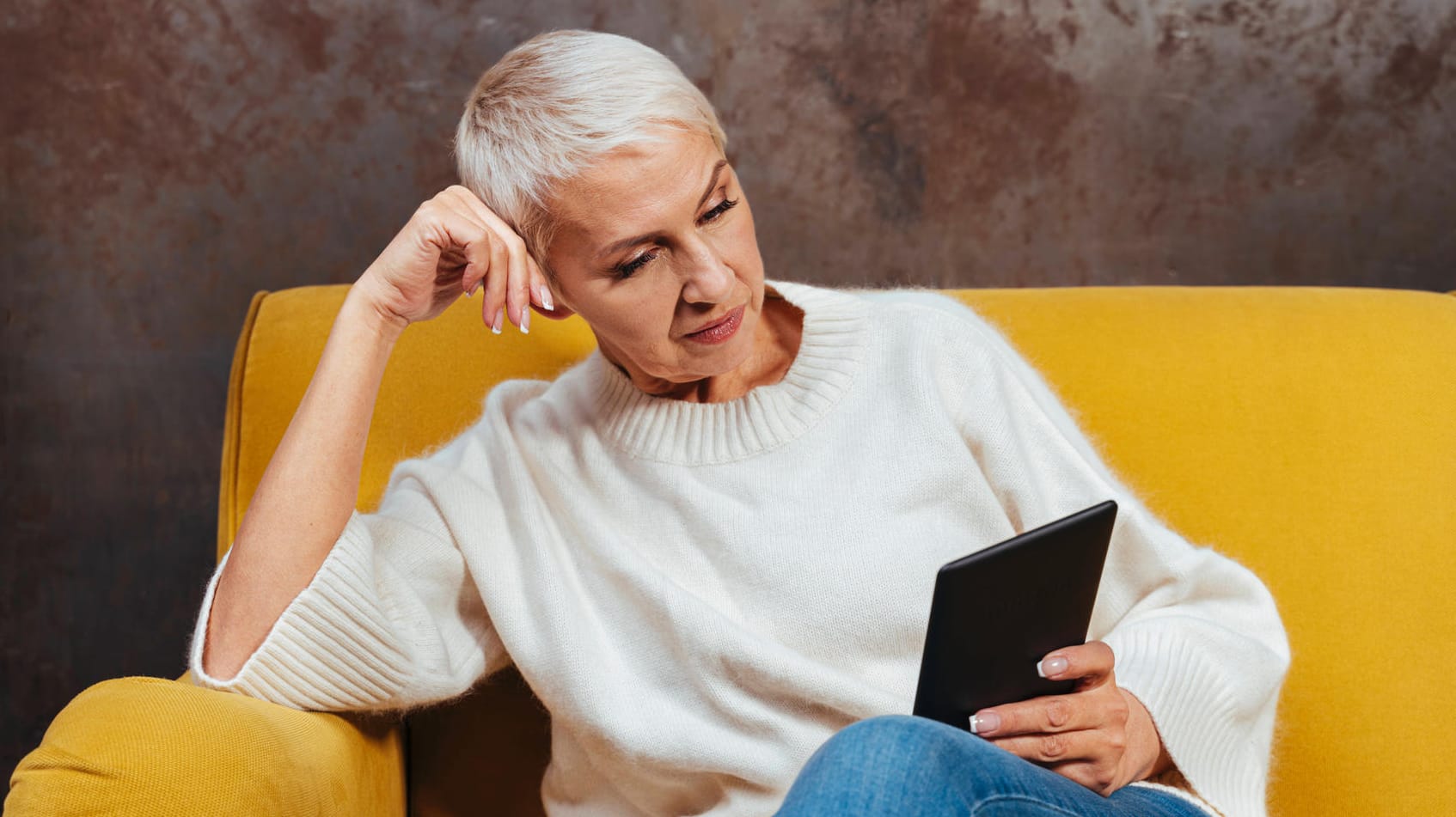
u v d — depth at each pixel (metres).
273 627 1.00
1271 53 1.95
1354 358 1.29
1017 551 0.77
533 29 1.95
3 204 1.94
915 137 1.98
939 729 0.74
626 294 1.00
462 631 1.17
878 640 1.05
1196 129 1.97
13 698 2.02
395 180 1.96
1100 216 2.00
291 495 1.02
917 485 1.07
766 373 1.15
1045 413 1.10
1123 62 1.96
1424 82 1.96
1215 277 2.00
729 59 1.96
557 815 1.19
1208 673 0.97
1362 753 1.19
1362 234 1.99
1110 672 0.87
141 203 1.95
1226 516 1.25
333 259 1.97
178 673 2.03
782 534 1.07
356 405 1.05
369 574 1.04
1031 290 1.41
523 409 1.24
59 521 2.00
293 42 1.93
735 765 1.06
